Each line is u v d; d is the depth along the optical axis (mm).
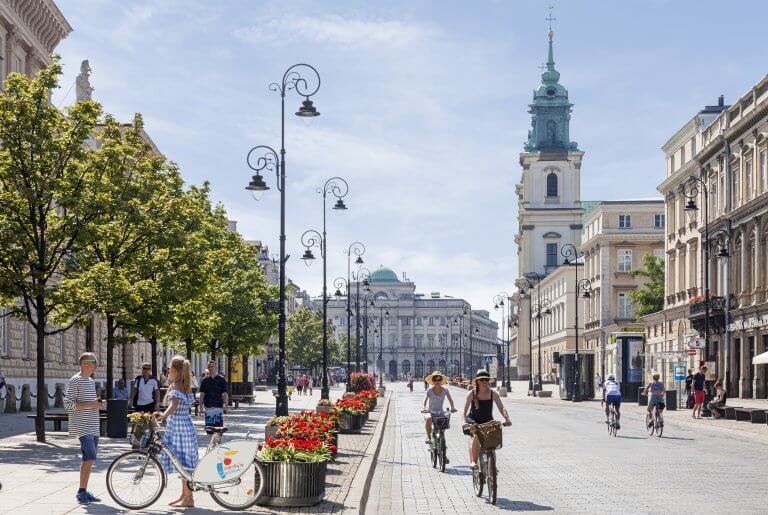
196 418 41031
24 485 17047
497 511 15438
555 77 150250
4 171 27750
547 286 141000
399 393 108625
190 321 38875
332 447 20641
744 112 60969
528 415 52656
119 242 33188
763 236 57625
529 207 148500
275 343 130125
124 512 13922
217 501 14430
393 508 15883
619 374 66500
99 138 31422
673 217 78688
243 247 56844
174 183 38406
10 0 46156
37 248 28250
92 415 15008
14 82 28125
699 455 26125
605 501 16484
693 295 71438
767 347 56750
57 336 53781
